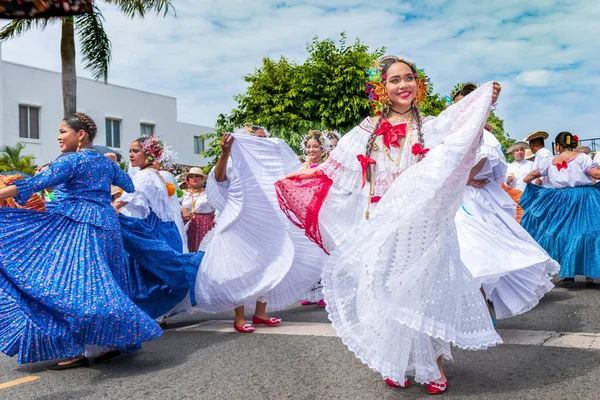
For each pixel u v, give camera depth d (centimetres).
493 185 476
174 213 633
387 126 331
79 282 391
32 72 2342
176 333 516
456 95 475
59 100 2436
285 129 2050
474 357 376
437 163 295
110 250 420
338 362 380
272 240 513
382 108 342
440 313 301
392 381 321
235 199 512
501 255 424
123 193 588
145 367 402
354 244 310
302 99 2097
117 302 392
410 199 298
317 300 650
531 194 697
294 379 352
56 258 395
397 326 304
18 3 176
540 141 721
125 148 2764
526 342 402
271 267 512
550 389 309
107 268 406
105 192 430
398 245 300
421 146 327
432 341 313
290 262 511
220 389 343
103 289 394
